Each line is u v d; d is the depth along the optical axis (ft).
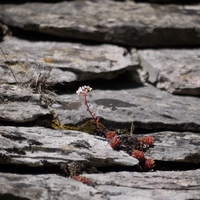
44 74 27.84
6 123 25.14
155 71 30.55
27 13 34.09
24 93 26.53
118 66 30.09
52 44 32.17
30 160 22.91
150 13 34.91
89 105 26.09
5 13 33.94
